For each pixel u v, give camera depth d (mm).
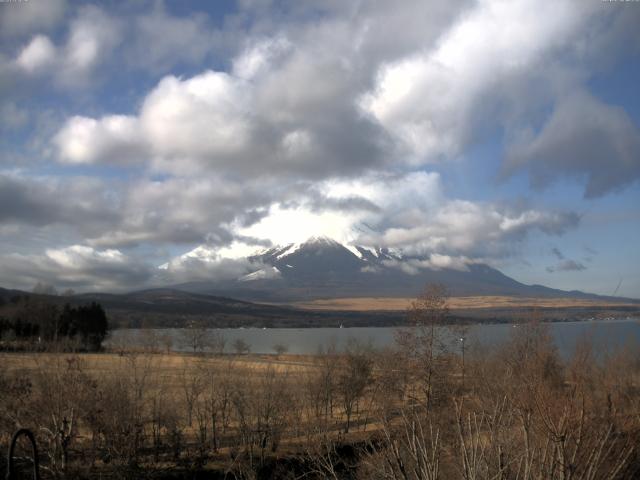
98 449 33375
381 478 12562
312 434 36156
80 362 39219
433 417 15320
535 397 10891
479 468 10305
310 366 68375
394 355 45688
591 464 10039
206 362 58219
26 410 30312
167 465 34688
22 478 28984
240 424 39688
